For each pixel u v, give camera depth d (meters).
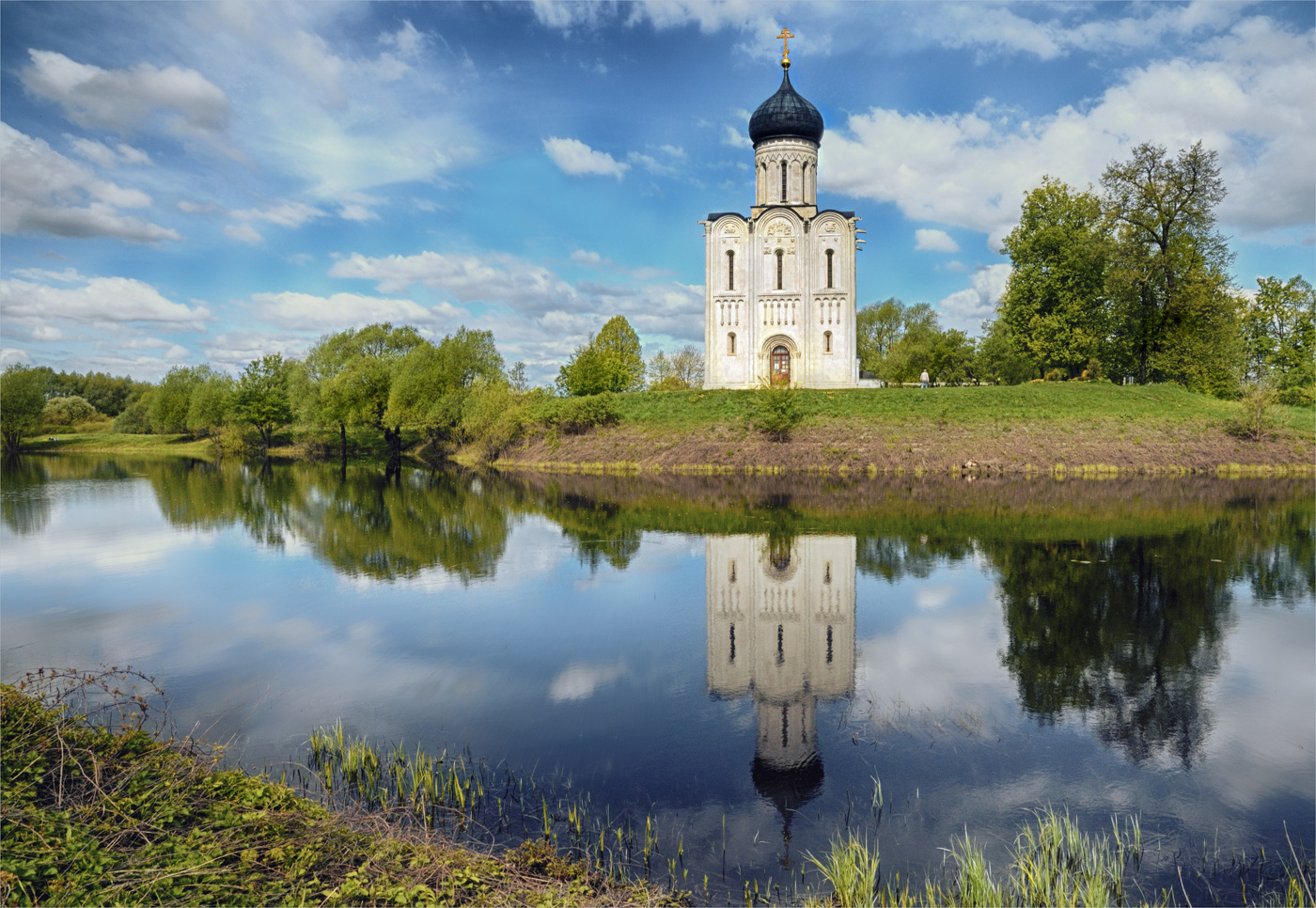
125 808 7.81
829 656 14.86
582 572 22.06
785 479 45.50
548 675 13.85
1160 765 10.45
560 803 9.41
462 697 12.85
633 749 10.88
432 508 35.94
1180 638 15.73
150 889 6.59
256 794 8.46
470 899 7.05
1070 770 10.30
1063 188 64.06
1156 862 8.24
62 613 18.05
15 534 28.98
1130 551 23.95
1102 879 7.78
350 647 15.47
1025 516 30.77
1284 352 71.56
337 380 70.69
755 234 68.75
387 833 8.30
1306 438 48.94
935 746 10.97
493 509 34.94
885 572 21.62
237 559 24.14
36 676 13.66
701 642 15.73
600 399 61.00
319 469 60.94
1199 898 7.63
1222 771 10.28
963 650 15.19
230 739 11.22
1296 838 8.70
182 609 18.33
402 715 12.09
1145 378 61.72
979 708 12.31
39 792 8.02
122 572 22.36
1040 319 63.03
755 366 69.19
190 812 8.02
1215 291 56.78
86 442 96.19
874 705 12.45
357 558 24.19
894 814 9.21
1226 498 35.50
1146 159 56.47
